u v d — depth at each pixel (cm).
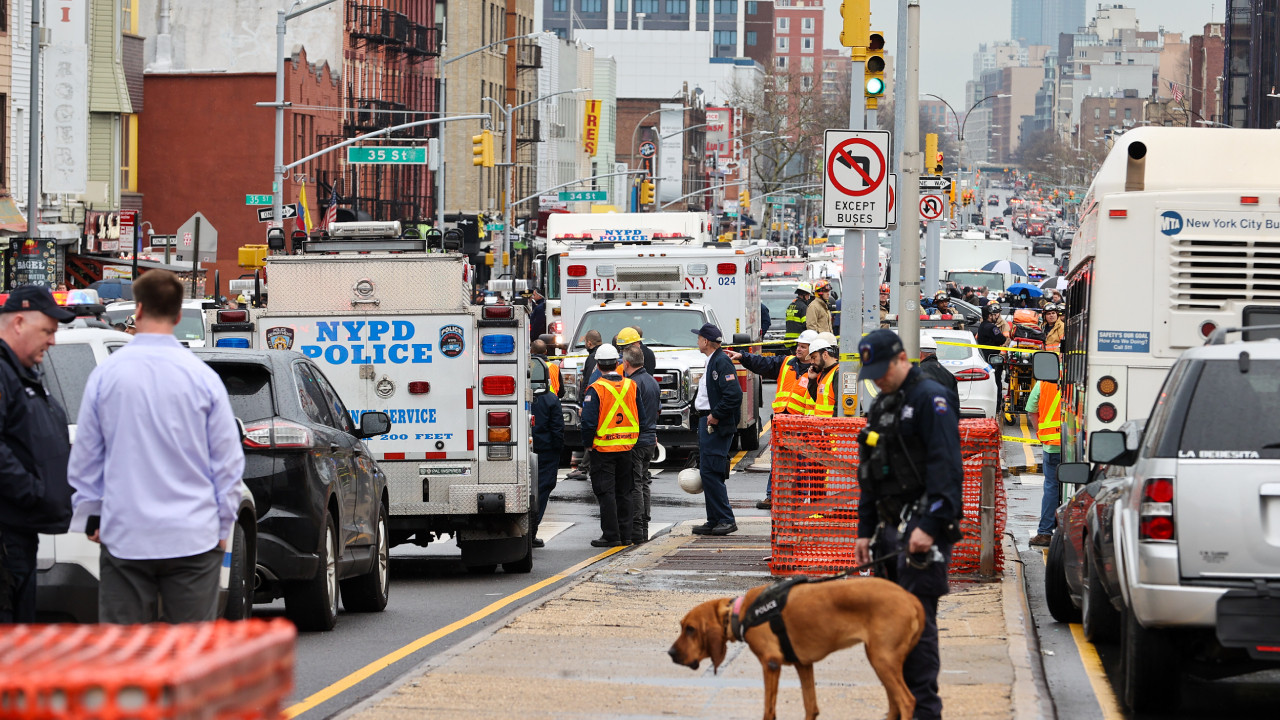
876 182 3000
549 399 3575
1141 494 1616
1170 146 2594
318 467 2248
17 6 8200
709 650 1466
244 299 4525
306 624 2311
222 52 13062
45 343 1516
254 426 2197
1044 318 5528
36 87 6769
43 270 6825
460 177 16750
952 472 1480
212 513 1455
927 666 1479
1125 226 2539
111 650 759
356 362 3002
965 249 13388
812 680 1452
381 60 14688
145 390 1430
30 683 689
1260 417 1593
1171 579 1579
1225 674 1805
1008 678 1791
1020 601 2358
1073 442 2980
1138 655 1688
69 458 1531
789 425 2630
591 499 4438
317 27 13175
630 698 1703
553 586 2897
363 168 14062
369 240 3294
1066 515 2320
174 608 1454
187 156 12044
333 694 1809
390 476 2997
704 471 3388
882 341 1507
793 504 2634
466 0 16900
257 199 8844
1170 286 2528
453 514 2991
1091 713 1745
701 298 5606
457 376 2995
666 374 5009
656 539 3353
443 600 2717
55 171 8575
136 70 11481
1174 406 1619
